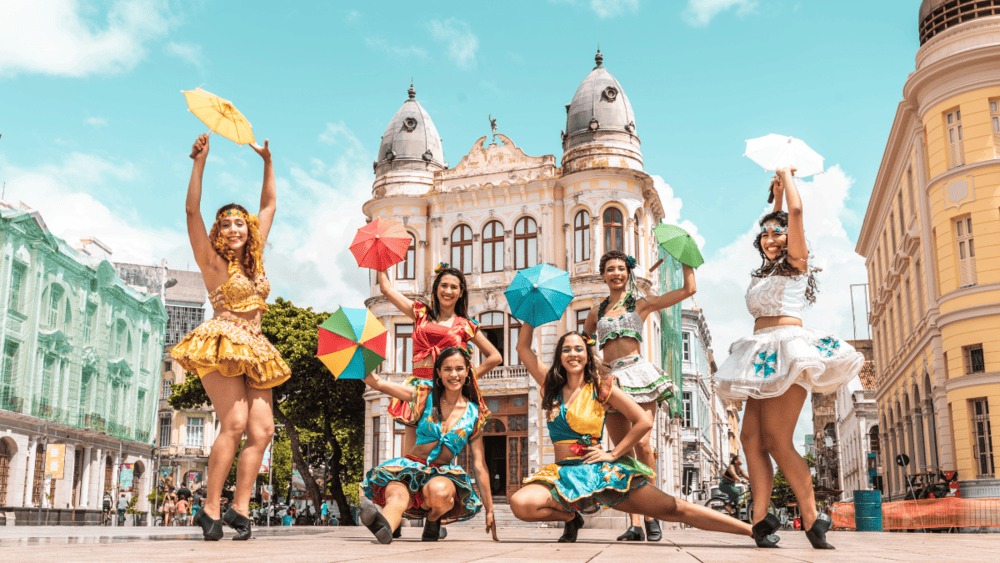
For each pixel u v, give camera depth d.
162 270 56.62
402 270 32.25
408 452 6.17
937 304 24.11
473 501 5.93
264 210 5.74
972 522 16.28
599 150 30.14
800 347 5.13
